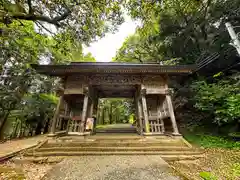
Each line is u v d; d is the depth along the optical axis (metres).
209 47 8.59
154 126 7.63
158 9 5.80
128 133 8.53
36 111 8.93
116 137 6.19
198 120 8.15
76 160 4.10
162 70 6.88
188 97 8.99
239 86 5.98
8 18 4.25
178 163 3.99
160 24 9.84
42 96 10.41
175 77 9.91
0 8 4.29
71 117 7.80
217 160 4.09
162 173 3.09
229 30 6.16
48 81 8.62
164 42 10.06
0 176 3.08
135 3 5.34
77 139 5.85
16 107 7.90
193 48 10.00
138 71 6.91
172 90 9.41
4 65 5.88
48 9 5.09
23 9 4.86
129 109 16.12
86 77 7.41
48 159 4.22
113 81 7.54
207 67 8.66
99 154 4.66
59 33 5.93
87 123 7.21
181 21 9.30
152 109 8.22
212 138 6.34
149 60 12.95
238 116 5.37
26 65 6.68
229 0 6.39
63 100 7.38
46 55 7.19
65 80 7.38
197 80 8.66
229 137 6.26
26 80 7.43
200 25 8.64
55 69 6.58
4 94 6.82
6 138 7.93
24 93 8.02
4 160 4.16
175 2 6.44
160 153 4.71
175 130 6.24
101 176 2.94
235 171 3.24
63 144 5.29
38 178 2.97
